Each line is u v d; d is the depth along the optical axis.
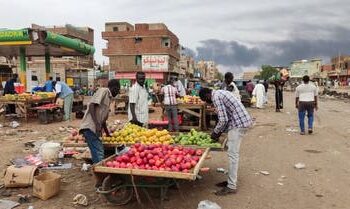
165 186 6.34
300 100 14.15
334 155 10.44
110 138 7.91
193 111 15.12
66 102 18.28
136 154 6.59
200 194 7.07
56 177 7.08
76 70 52.09
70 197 6.89
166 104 13.38
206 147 7.45
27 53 29.27
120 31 67.50
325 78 112.94
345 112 24.44
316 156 10.31
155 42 66.12
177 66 76.50
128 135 7.98
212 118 15.75
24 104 17.45
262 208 6.40
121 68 67.62
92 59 71.31
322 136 13.80
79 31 72.44
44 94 19.22
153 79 58.12
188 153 6.98
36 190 6.84
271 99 42.06
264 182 7.87
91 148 7.31
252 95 29.25
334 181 7.94
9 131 14.73
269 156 10.33
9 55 31.61
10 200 6.70
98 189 6.51
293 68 131.00
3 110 18.80
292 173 8.56
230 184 7.15
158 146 7.23
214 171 8.67
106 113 7.48
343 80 103.94
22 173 7.33
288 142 12.53
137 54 66.81
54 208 6.36
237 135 7.07
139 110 9.72
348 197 6.95
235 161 7.12
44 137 13.41
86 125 7.24
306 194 7.12
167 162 6.21
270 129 15.72
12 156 10.16
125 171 6.00
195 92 27.56
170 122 13.45
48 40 22.23
